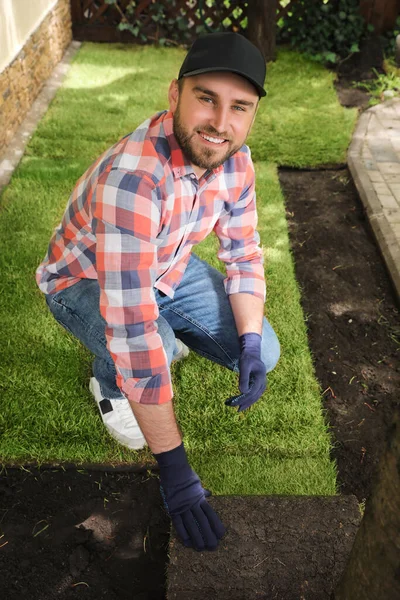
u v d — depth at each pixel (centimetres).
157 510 223
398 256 347
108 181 169
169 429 181
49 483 229
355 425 259
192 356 276
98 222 171
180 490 181
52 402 253
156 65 581
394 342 304
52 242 213
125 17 612
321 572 184
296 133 474
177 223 186
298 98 530
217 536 187
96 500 225
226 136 170
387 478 123
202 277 232
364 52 607
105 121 476
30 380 262
